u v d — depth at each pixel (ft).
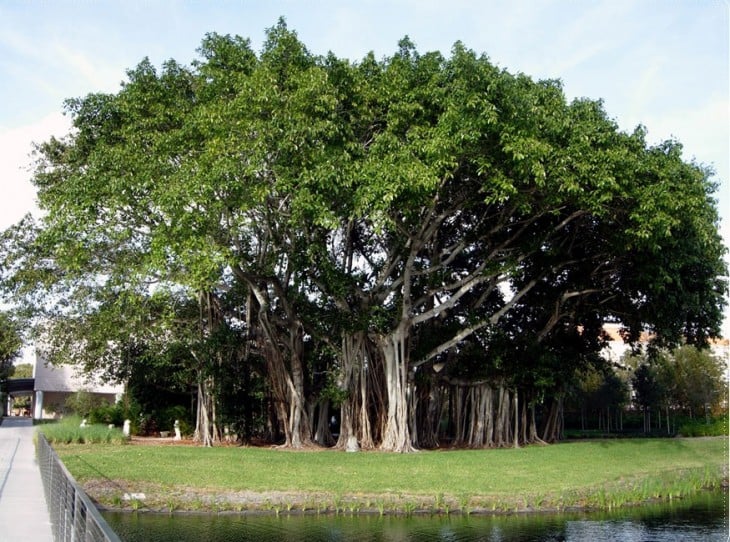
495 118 61.21
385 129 71.87
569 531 50.14
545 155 64.13
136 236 79.05
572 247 88.22
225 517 50.49
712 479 74.23
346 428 82.74
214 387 91.45
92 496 52.16
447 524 50.65
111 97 80.53
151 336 100.48
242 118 65.26
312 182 64.39
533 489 60.39
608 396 173.27
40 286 104.32
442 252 87.51
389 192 62.13
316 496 54.65
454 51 67.15
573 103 74.59
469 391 96.48
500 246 82.64
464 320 92.63
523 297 100.99
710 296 96.78
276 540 44.50
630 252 83.15
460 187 74.23
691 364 181.27
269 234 76.64
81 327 103.86
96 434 85.40
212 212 66.28
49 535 34.55
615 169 67.72
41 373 176.35
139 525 47.44
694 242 81.51
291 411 84.43
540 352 94.22
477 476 63.46
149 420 112.37
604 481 66.03
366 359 84.28
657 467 76.69
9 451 80.02
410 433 86.53
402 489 57.36
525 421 98.17
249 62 72.95
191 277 68.49
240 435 92.32
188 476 57.88
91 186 70.49
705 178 85.92
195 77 80.48
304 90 63.98
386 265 82.84
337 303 81.66
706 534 50.21
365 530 47.85
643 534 49.98
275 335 85.51
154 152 71.51
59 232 70.95
